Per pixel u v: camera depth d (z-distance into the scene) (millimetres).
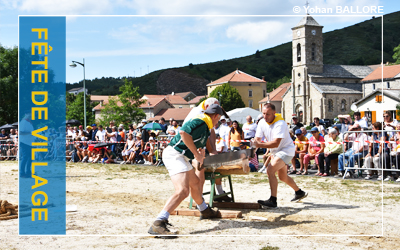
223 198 7270
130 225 5473
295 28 81312
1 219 5969
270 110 6496
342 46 184000
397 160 9930
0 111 47531
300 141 11695
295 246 4395
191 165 5383
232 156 5941
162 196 8016
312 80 78812
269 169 6789
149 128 17938
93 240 4684
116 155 17422
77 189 9078
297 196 7102
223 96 93312
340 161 10859
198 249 4285
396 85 63938
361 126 11875
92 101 118062
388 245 4484
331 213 6289
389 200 7367
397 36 189000
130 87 52094
